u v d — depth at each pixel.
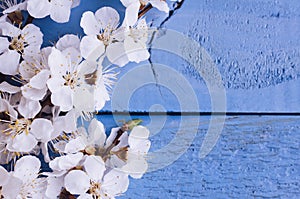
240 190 0.55
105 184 0.50
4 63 0.48
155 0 0.50
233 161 0.54
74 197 0.50
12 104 0.49
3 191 0.48
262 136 0.55
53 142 0.50
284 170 0.55
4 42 0.49
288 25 0.54
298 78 0.55
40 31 0.50
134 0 0.50
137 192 0.54
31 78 0.48
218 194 0.54
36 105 0.48
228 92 0.54
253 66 0.54
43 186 0.49
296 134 0.55
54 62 0.48
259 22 0.54
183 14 0.53
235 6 0.54
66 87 0.48
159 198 0.54
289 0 0.54
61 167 0.49
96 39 0.49
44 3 0.49
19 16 0.50
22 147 0.48
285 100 0.55
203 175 0.54
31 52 0.49
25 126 0.48
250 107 0.54
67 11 0.49
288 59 0.55
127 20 0.49
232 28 0.54
